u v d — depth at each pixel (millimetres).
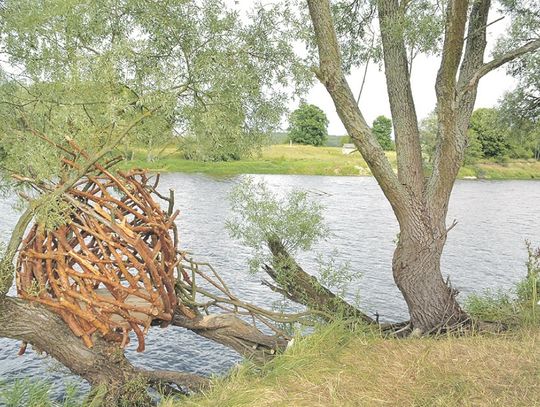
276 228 6516
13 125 4875
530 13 7492
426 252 5691
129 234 4008
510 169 76062
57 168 4090
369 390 3785
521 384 3752
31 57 5203
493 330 5566
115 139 4227
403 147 5805
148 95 4328
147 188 4727
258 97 5824
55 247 4160
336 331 5141
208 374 7586
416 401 3564
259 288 12211
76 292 3885
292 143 98375
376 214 28359
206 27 4949
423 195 5727
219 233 19828
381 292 12664
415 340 5016
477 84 5773
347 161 71500
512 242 20844
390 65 6012
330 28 5238
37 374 7195
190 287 5414
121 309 4055
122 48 4273
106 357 4258
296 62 5668
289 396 3730
